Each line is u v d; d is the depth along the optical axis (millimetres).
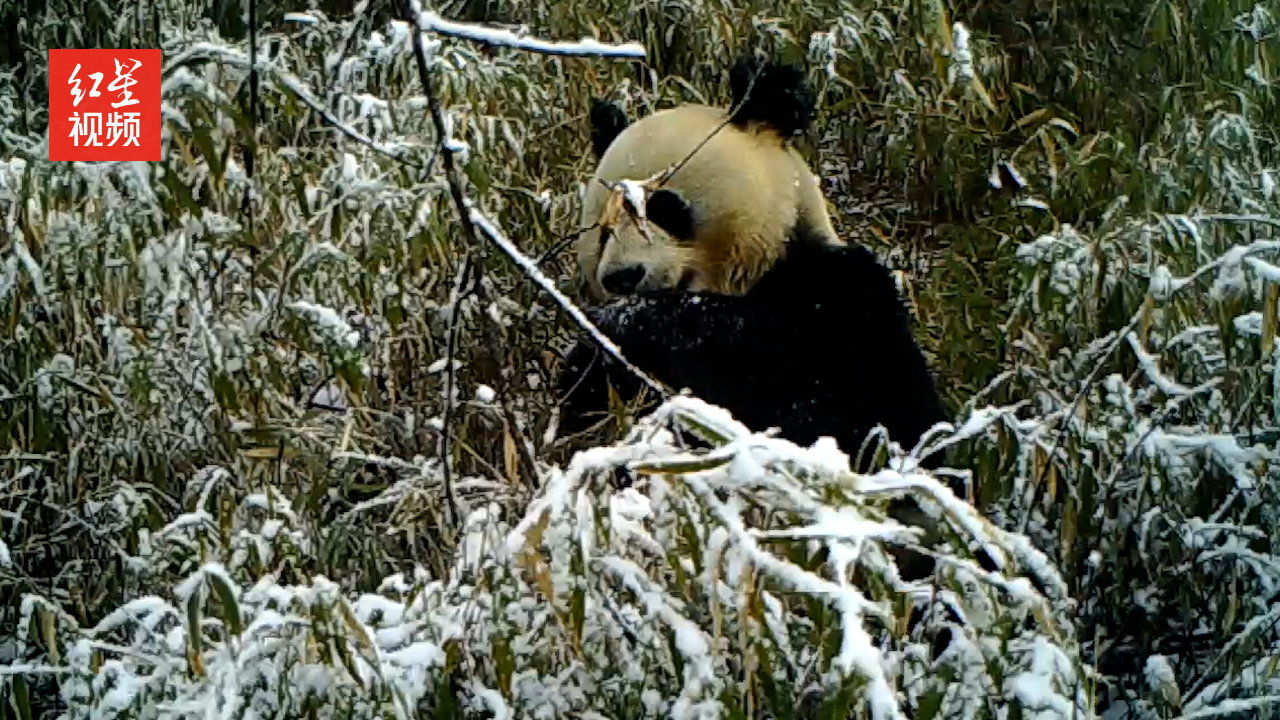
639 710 2127
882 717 1772
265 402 3125
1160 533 3146
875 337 3424
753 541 1883
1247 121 4762
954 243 5168
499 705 2053
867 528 1872
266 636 2082
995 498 3172
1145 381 3461
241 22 5426
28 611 2248
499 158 4223
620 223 3561
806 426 3377
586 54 2135
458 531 2645
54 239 3031
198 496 2992
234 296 3305
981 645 1985
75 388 3090
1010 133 5930
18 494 3041
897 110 5340
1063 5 6395
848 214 5273
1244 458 2967
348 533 2941
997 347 4203
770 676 1952
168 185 2613
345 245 3355
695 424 2016
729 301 3477
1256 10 5258
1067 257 3652
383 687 1998
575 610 1907
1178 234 3480
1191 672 3158
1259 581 3027
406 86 4246
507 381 3387
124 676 2121
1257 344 2996
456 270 3480
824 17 5727
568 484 1953
